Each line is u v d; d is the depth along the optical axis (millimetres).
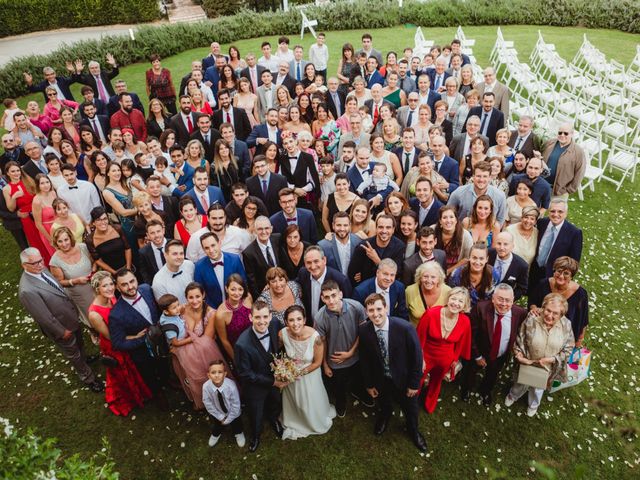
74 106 10297
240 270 5125
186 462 4652
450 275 5086
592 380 5316
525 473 4438
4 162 7699
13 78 14039
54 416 5188
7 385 5594
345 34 18375
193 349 4578
